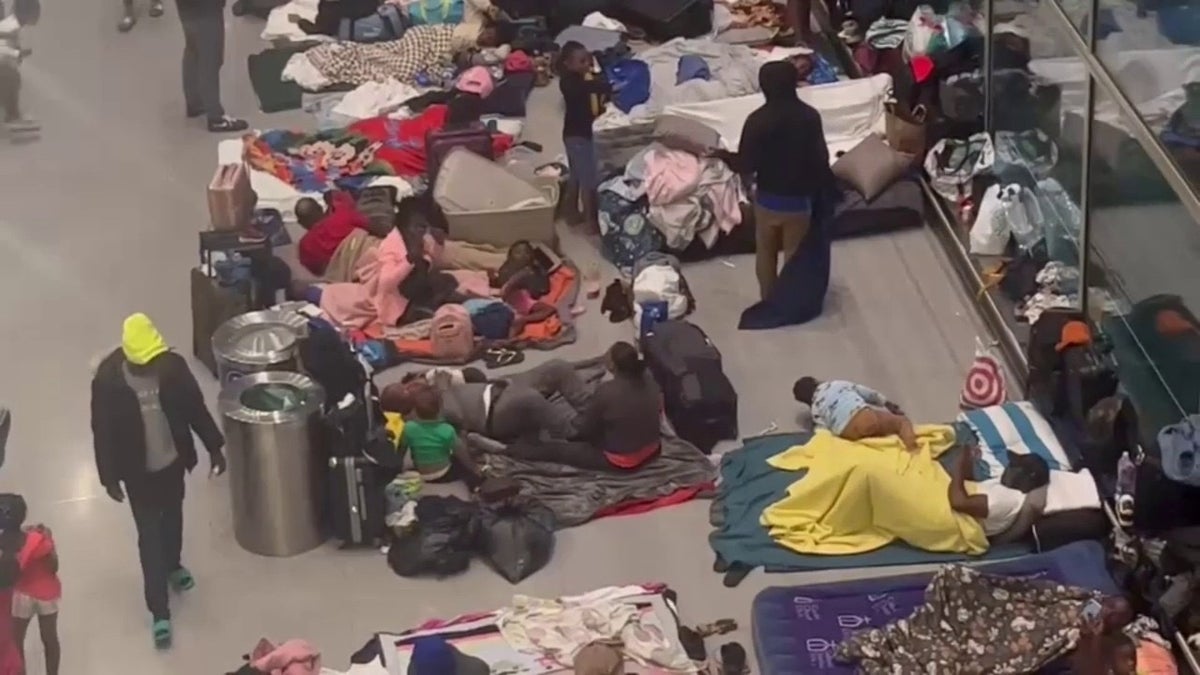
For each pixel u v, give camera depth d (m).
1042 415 8.97
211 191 10.53
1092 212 9.36
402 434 8.86
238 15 14.76
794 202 9.98
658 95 12.32
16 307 10.67
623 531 8.62
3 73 12.73
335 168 11.86
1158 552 7.70
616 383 8.81
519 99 12.79
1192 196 7.76
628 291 10.32
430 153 11.45
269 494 8.38
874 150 11.34
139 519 7.85
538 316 10.21
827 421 8.95
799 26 13.54
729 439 9.20
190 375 7.80
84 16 15.02
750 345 10.10
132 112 13.18
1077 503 8.28
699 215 10.86
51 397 9.82
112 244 11.37
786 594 8.00
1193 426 7.66
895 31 12.45
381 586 8.33
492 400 9.06
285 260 10.66
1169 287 8.49
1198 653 7.47
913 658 7.52
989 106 11.09
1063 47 9.66
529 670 7.65
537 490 8.77
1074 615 7.62
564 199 11.44
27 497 8.99
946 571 7.77
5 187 12.12
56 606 7.41
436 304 10.24
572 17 13.80
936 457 8.78
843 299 10.55
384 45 13.42
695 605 8.12
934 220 11.19
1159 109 8.26
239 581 8.36
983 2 11.06
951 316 10.34
